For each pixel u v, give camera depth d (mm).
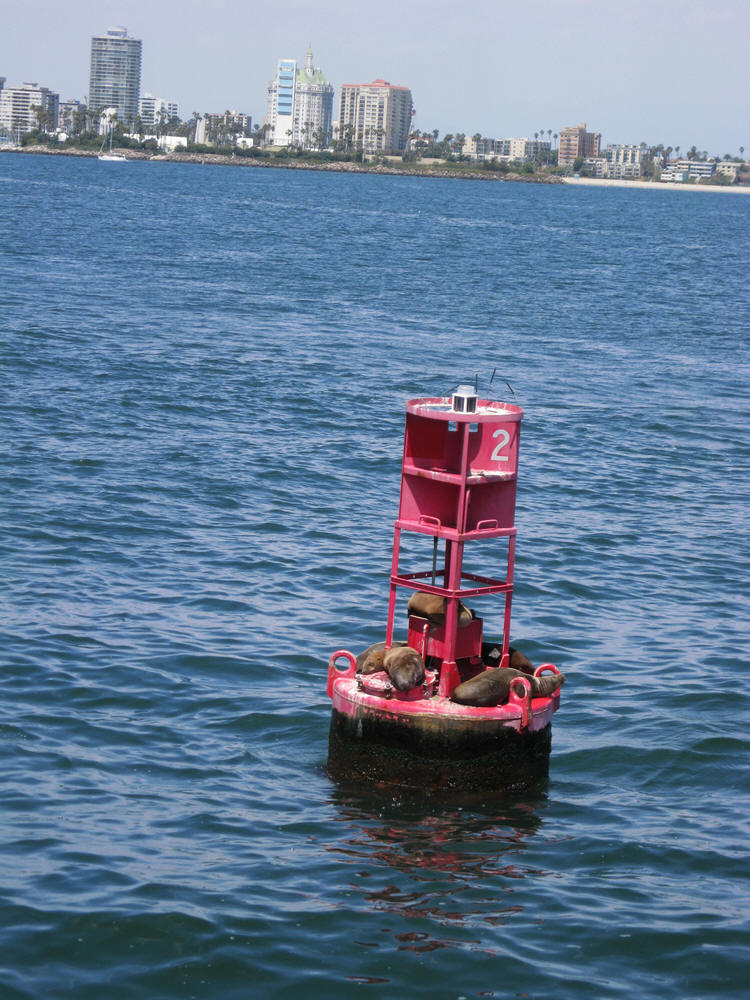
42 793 16094
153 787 16609
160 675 20594
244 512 31891
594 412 49344
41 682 19875
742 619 25625
